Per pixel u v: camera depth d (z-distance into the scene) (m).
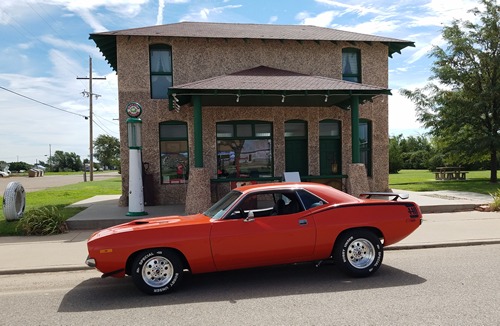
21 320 4.34
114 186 27.86
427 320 3.98
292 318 4.13
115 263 4.96
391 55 15.88
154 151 13.50
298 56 14.48
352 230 5.61
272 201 6.39
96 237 5.12
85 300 5.00
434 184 20.67
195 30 14.42
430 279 5.45
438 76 22.45
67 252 7.54
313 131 14.41
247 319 4.15
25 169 119.50
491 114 21.88
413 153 48.34
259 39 13.91
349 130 14.59
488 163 38.34
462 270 5.89
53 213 9.66
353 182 12.22
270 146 14.30
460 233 8.54
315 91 11.16
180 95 10.87
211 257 5.16
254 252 5.27
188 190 11.21
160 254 5.08
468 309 4.26
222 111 13.88
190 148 13.60
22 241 8.57
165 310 4.52
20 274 6.38
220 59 13.98
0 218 11.10
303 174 14.55
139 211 10.79
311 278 5.71
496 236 8.23
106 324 4.15
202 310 4.48
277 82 11.79
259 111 14.08
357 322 3.97
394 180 25.19
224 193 13.90
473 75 21.83
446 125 22.06
